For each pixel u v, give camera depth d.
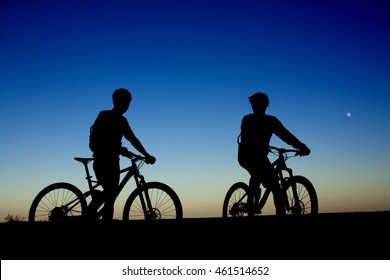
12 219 10.91
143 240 7.42
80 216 10.73
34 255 7.48
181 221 7.48
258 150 11.08
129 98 10.48
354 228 7.34
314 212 10.84
